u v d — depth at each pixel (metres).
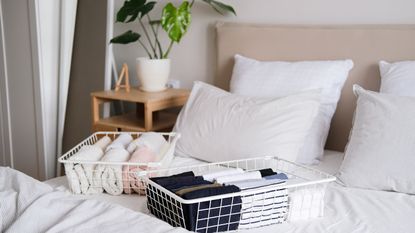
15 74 3.17
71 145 3.24
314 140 2.12
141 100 2.57
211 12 2.87
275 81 2.30
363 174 1.77
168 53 3.11
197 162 2.10
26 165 3.27
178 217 1.40
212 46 2.91
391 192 1.74
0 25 3.17
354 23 2.39
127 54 3.27
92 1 3.00
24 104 3.17
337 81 2.25
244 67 2.47
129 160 1.79
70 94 3.19
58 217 1.40
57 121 3.18
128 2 2.62
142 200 1.70
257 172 1.61
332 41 2.35
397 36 2.18
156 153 1.95
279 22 2.63
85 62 3.08
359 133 1.85
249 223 1.44
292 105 2.02
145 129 2.60
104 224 1.32
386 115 1.79
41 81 3.05
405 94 2.00
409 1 2.23
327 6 2.46
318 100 2.07
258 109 2.04
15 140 3.29
